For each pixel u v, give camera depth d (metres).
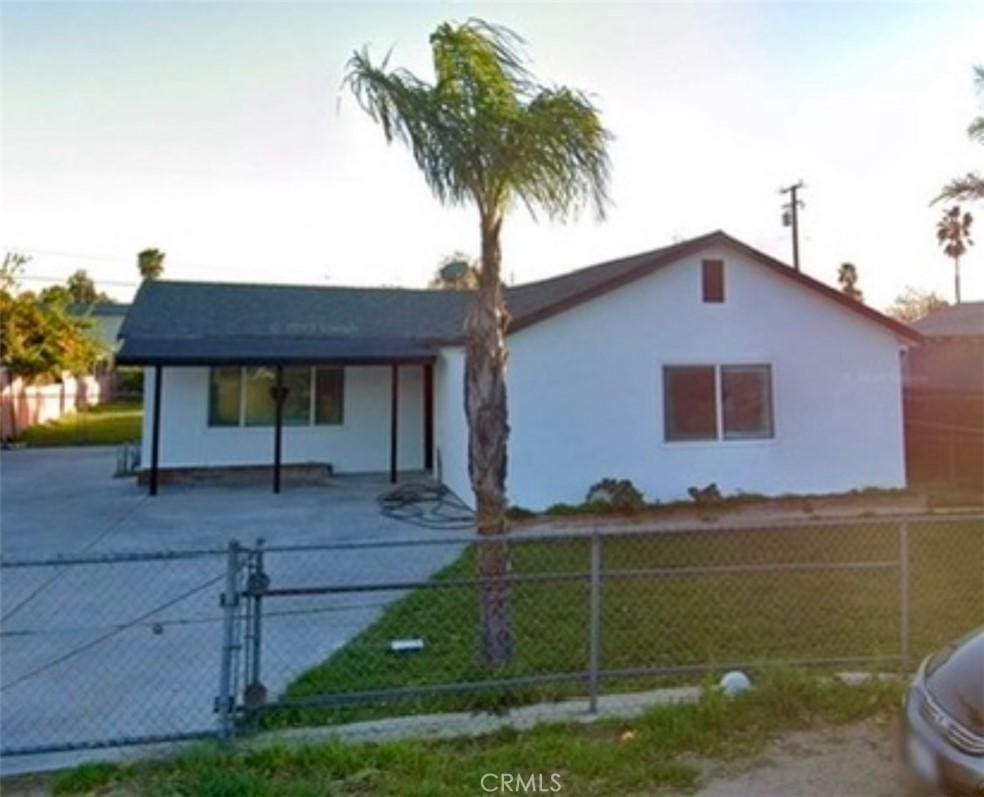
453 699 4.93
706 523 11.35
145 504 12.70
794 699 4.51
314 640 6.30
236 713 4.46
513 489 11.27
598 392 11.56
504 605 5.55
